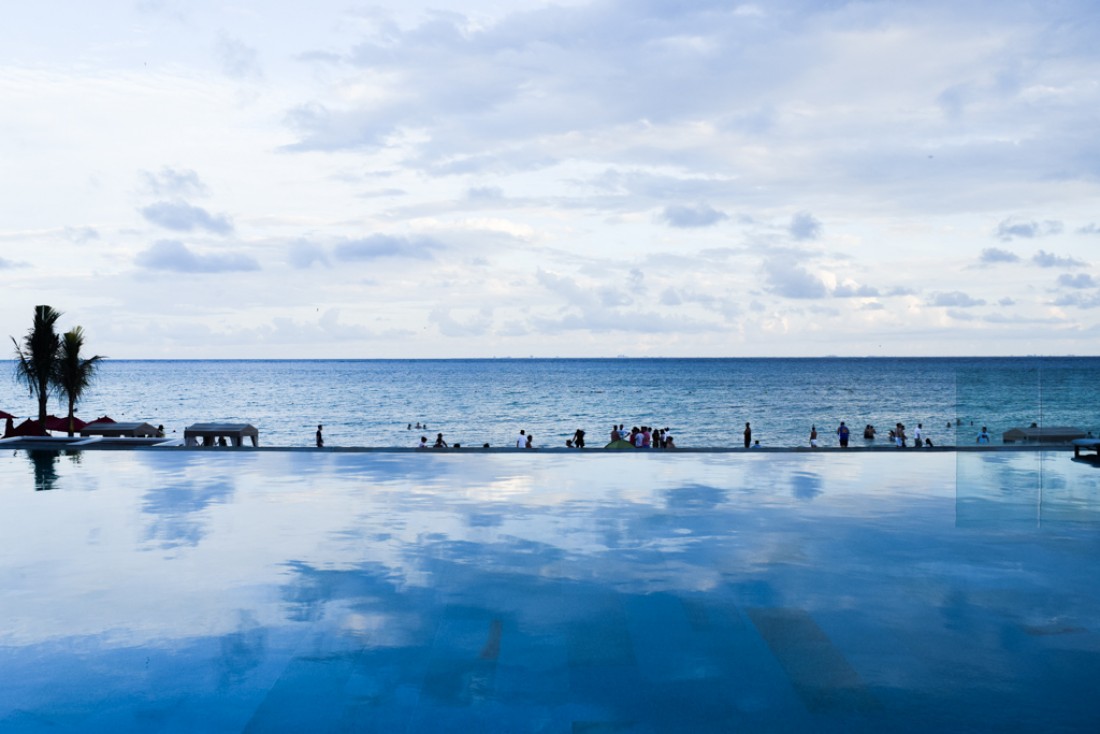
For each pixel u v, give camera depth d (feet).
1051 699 16.08
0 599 22.76
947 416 227.20
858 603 22.03
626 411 251.80
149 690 16.71
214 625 20.53
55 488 41.45
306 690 16.66
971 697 16.20
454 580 24.35
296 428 202.39
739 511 34.68
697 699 16.16
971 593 22.89
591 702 16.06
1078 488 30.27
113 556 27.45
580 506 35.94
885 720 15.24
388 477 44.60
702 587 23.54
